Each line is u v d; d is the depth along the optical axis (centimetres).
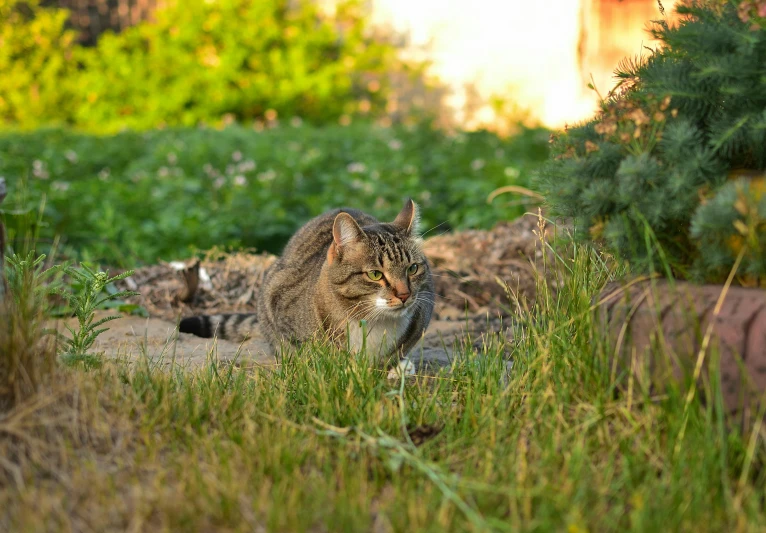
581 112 1856
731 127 408
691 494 357
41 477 372
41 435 389
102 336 677
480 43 2145
